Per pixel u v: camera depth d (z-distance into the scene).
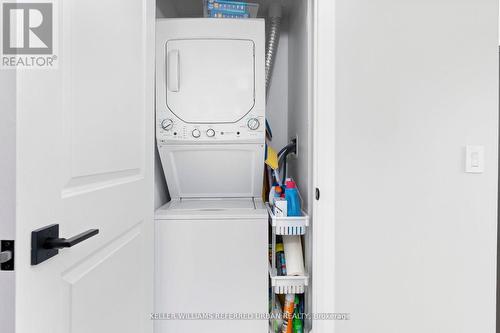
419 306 1.67
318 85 1.77
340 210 1.67
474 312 1.67
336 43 1.65
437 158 1.65
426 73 1.64
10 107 0.68
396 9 1.64
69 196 0.87
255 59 2.12
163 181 2.38
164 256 1.89
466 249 1.66
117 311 1.21
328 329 1.68
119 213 1.21
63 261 0.85
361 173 1.66
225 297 1.90
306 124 2.06
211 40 2.10
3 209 0.67
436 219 1.66
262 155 2.20
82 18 0.93
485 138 1.64
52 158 0.80
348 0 1.64
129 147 1.31
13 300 0.67
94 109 1.01
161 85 2.09
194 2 2.61
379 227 1.66
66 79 0.85
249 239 1.91
